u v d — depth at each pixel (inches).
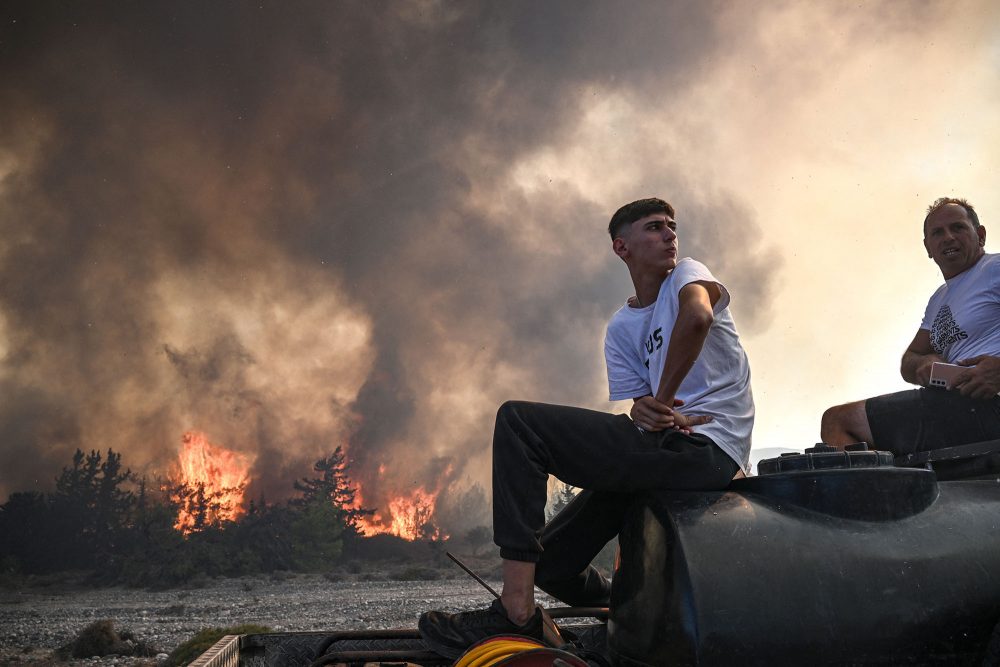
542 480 68.5
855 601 54.7
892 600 55.0
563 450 67.8
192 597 1759.4
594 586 88.4
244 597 1688.0
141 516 2827.3
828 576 55.4
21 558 2773.1
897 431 97.4
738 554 56.0
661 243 82.4
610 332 89.2
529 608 66.6
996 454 82.5
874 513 59.2
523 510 67.2
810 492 60.2
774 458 64.3
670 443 68.7
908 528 59.0
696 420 71.0
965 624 55.6
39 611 1478.8
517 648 61.4
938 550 57.7
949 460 88.3
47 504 3034.0
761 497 61.7
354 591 1742.1
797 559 55.9
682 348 69.4
